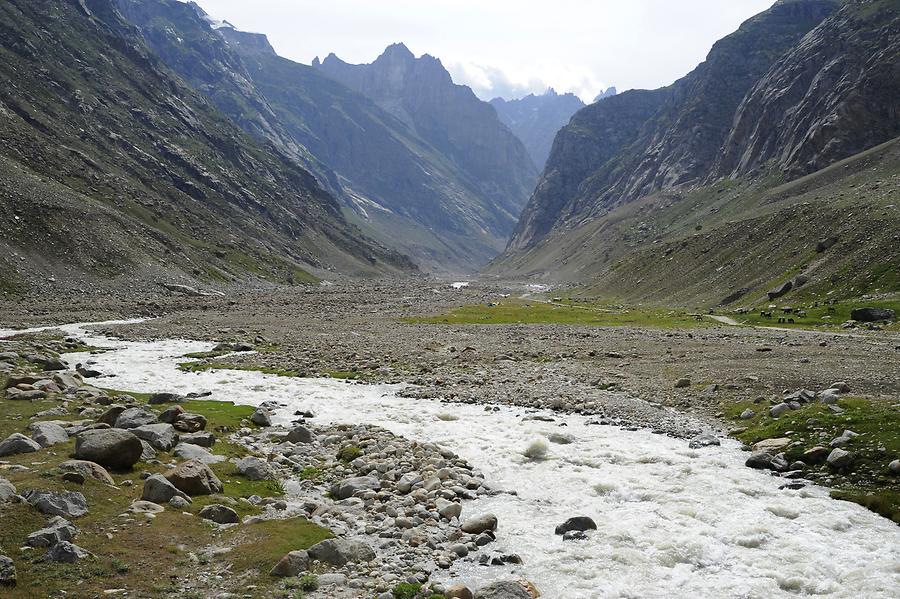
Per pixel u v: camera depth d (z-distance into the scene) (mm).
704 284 133875
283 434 31547
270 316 101875
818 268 102688
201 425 30766
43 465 21672
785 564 18453
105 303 105562
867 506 22578
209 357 58656
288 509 21609
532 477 26250
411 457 27906
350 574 17125
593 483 25391
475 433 32969
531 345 65500
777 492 24094
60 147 189250
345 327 86500
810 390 36875
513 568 18234
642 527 21062
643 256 178500
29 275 114125
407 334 77875
